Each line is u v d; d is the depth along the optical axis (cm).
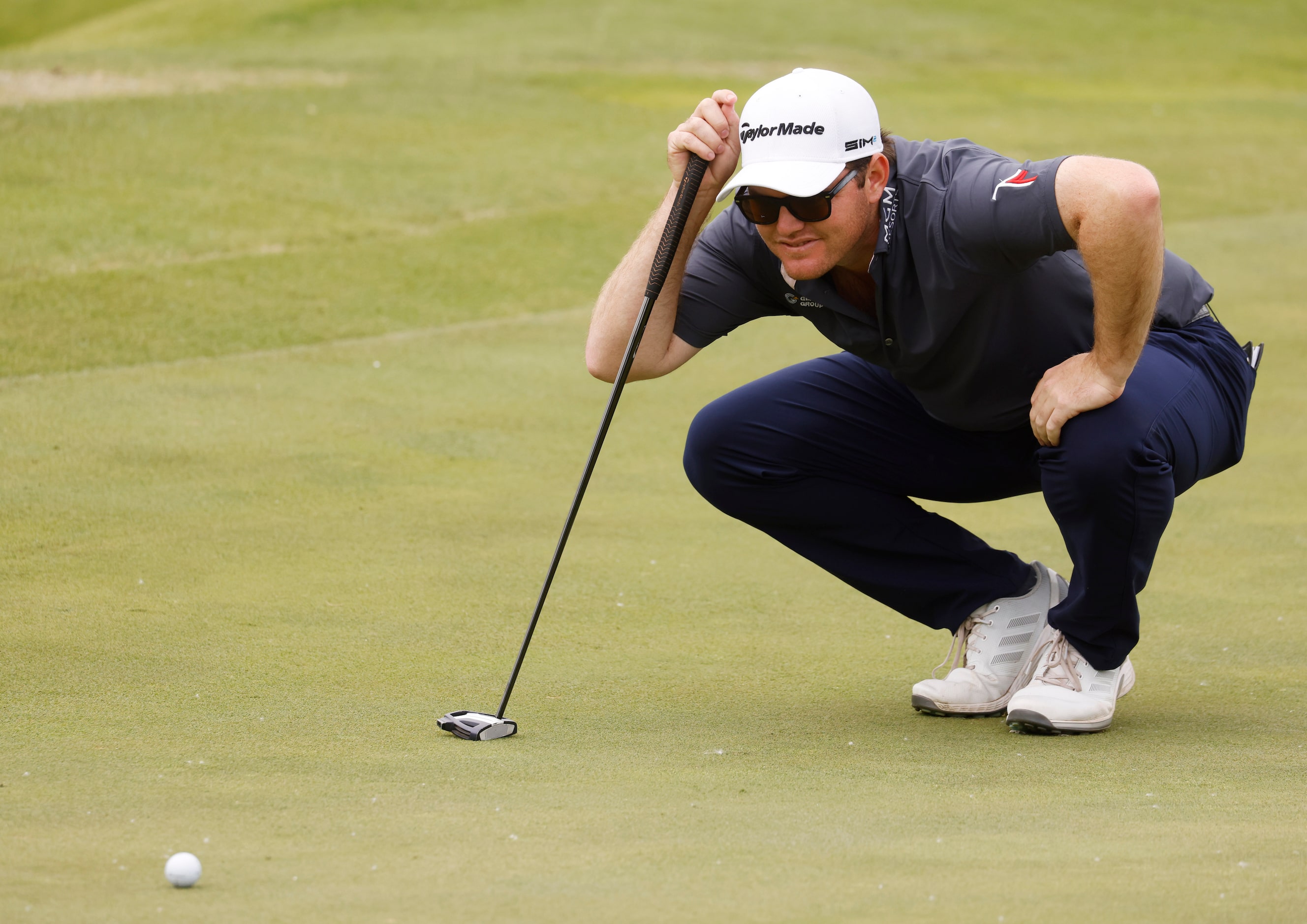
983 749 1167
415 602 1611
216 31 8475
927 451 1361
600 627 1548
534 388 2814
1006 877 827
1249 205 4869
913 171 1180
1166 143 5853
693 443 1383
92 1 10350
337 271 3594
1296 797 1015
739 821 941
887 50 8269
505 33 8038
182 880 802
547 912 768
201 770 1056
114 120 4894
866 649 1502
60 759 1080
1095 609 1234
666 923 752
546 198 4450
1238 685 1385
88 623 1491
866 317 1241
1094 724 1218
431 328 3259
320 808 964
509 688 1194
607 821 938
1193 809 982
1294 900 785
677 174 1288
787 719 1255
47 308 3100
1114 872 835
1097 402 1185
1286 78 8419
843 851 877
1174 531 2012
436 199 4344
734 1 9231
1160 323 1294
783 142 1146
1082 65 8306
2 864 845
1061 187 1109
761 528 1406
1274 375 3005
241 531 1881
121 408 2520
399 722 1207
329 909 770
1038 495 2252
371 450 2341
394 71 6456
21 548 1770
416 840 895
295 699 1268
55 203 3881
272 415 2528
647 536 1933
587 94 6278
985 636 1334
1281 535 1988
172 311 3184
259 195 4181
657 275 1261
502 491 2138
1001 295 1206
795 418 1352
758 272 1303
